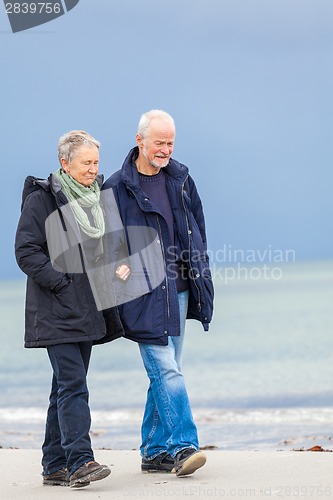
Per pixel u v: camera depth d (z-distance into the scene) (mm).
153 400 23406
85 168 22125
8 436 35469
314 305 128375
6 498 21312
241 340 83188
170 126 22766
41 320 21891
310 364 63344
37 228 21969
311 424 36688
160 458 23359
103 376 60344
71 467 21500
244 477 22531
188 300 23703
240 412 41344
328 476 22344
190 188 23766
